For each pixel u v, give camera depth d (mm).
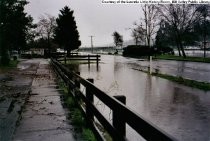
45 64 31766
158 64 32250
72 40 60375
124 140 3100
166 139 1886
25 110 7363
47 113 6988
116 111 3438
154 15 43969
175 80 15906
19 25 30516
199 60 37438
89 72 22703
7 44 30344
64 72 12562
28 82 13961
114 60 43750
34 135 5219
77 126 5766
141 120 2434
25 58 53844
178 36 49375
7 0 29516
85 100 5812
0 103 8344
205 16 48281
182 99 10391
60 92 10508
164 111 8562
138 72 22250
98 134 4598
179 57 48906
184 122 7328
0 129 5590
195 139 6008
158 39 59500
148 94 11609
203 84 13766
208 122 7293
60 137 5078
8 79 15430
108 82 15922
